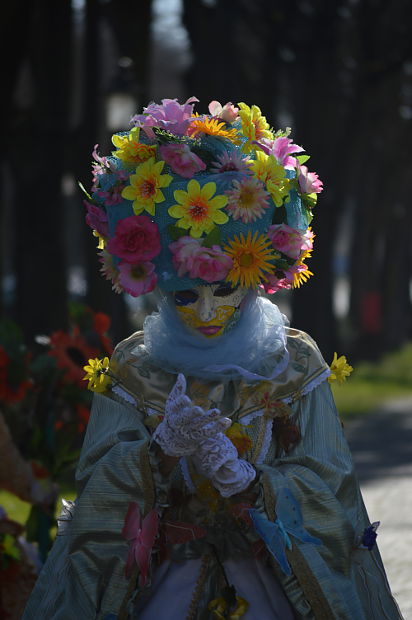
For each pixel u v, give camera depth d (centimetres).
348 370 629
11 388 1023
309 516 593
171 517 616
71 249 7944
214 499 611
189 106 621
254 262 597
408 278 6612
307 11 3738
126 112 2486
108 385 630
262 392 613
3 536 889
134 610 608
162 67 6194
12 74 2659
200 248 586
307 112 3831
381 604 615
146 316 637
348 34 4066
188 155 592
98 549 595
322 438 615
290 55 3919
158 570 615
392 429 2933
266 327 621
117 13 2723
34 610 625
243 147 612
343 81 4525
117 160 621
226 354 609
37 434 1012
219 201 590
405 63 4003
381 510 1655
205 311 602
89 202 633
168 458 587
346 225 9975
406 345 6725
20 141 2819
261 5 3612
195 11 3288
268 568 614
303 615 596
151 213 595
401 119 5019
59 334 1058
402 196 6112
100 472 595
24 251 2964
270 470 594
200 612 604
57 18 2844
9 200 6222
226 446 571
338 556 597
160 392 616
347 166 4038
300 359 624
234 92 3316
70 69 2886
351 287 5947
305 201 627
